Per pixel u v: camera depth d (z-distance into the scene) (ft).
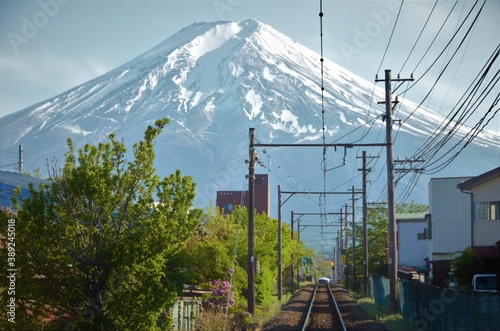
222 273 112.27
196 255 111.55
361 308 153.89
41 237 68.95
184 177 72.54
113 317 70.49
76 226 69.31
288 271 302.25
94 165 71.05
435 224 185.88
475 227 143.02
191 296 106.93
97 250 69.51
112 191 70.49
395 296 127.34
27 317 70.44
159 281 72.84
